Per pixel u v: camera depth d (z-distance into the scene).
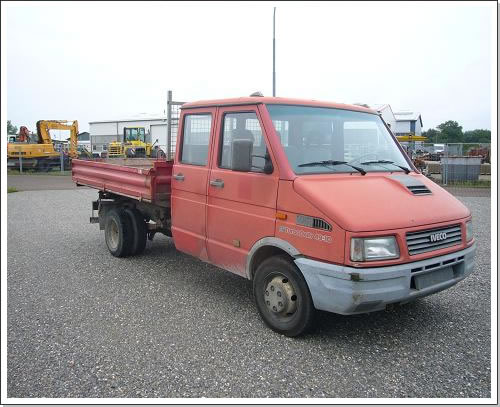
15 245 8.52
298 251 4.21
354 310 3.87
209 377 3.75
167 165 6.44
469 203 14.30
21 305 5.39
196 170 5.52
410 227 4.01
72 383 3.69
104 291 5.87
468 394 3.48
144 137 35.75
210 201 5.29
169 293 5.77
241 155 4.50
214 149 5.27
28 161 31.55
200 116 5.56
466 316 4.93
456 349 4.19
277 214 4.41
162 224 6.83
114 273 6.67
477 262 7.07
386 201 4.20
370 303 3.83
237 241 4.93
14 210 13.19
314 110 5.03
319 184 4.28
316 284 4.04
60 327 4.75
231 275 6.55
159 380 3.71
